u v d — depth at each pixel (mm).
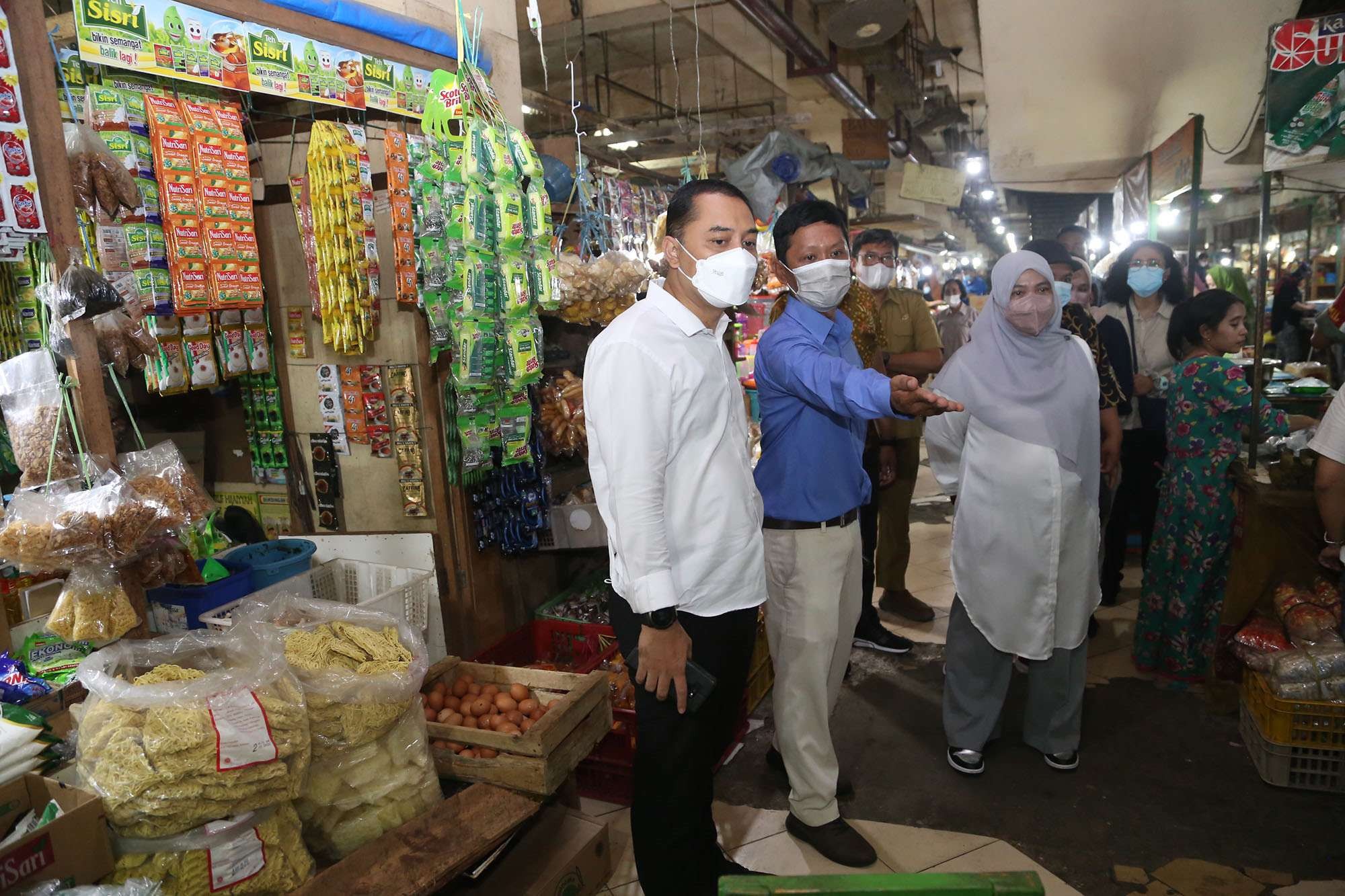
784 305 2215
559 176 3131
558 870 1899
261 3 2053
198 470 3182
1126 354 3629
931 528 5238
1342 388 2260
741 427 1739
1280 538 2666
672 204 1637
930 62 7590
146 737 1375
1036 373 2301
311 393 2814
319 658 1712
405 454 2729
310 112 2514
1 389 1583
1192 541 2951
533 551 3012
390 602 2422
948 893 746
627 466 1514
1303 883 1995
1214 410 2867
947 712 2566
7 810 1354
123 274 1871
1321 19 2811
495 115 2367
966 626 2477
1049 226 13562
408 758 1768
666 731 1663
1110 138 6984
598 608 3006
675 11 6621
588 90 9656
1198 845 2156
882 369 3414
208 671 1602
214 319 2520
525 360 2404
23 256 1509
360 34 2316
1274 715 2350
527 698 2150
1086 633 2430
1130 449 3752
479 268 2273
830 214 2010
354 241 2273
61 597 1550
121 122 1852
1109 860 2115
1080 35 5410
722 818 2355
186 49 1906
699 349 1636
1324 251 8742
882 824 2311
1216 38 5363
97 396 1626
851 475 2051
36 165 1523
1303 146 2865
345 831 1674
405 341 2660
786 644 2072
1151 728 2754
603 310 2627
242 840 1444
